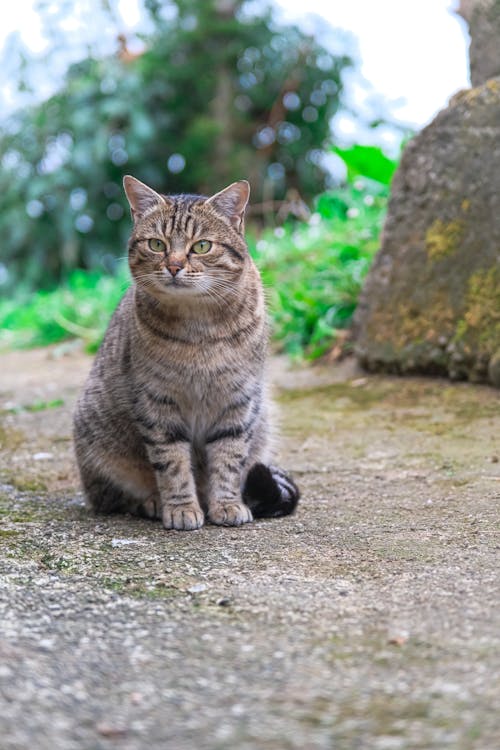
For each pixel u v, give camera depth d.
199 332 3.35
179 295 3.28
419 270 5.46
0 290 11.93
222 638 2.17
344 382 5.67
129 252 3.52
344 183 10.66
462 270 5.22
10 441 5.01
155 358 3.36
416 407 5.00
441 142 5.41
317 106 11.23
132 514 3.60
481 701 1.81
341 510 3.42
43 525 3.35
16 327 9.99
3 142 11.73
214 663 2.03
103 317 8.54
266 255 7.80
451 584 2.50
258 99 11.20
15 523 3.36
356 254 7.07
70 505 3.73
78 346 8.28
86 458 3.66
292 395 5.52
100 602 2.44
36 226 11.71
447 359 5.27
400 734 1.70
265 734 1.72
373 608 2.34
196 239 3.36
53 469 4.36
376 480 3.84
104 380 3.61
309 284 6.93
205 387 3.41
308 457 4.30
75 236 11.48
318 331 6.30
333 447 4.44
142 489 3.66
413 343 5.44
